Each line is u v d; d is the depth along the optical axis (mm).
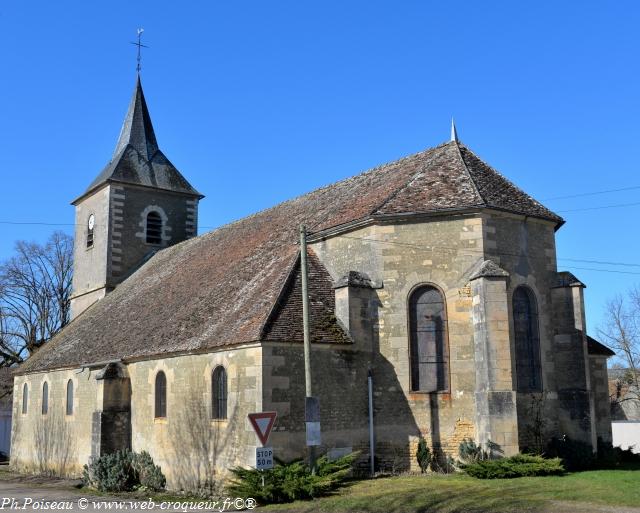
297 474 15008
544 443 17984
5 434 43219
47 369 27828
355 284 18250
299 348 17109
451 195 18812
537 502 12859
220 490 17406
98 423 21703
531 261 18891
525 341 18484
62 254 44062
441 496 13742
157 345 20797
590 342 22234
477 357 17328
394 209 18719
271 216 26812
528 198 19750
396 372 18094
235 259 23906
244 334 17141
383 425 17844
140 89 37188
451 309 18000
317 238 20578
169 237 34906
